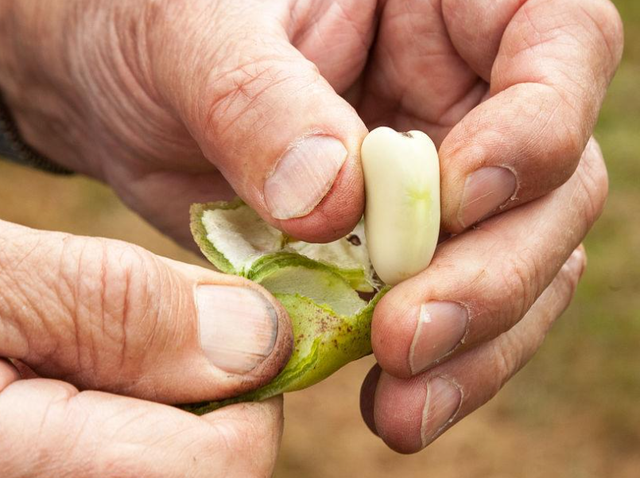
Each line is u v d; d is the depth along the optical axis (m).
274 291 0.28
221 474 0.24
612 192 0.76
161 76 0.31
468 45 0.32
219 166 0.29
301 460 0.59
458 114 0.35
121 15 0.32
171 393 0.25
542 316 0.32
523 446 0.59
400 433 0.29
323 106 0.26
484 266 0.27
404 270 0.27
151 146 0.36
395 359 0.27
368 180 0.26
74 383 0.25
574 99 0.28
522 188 0.28
